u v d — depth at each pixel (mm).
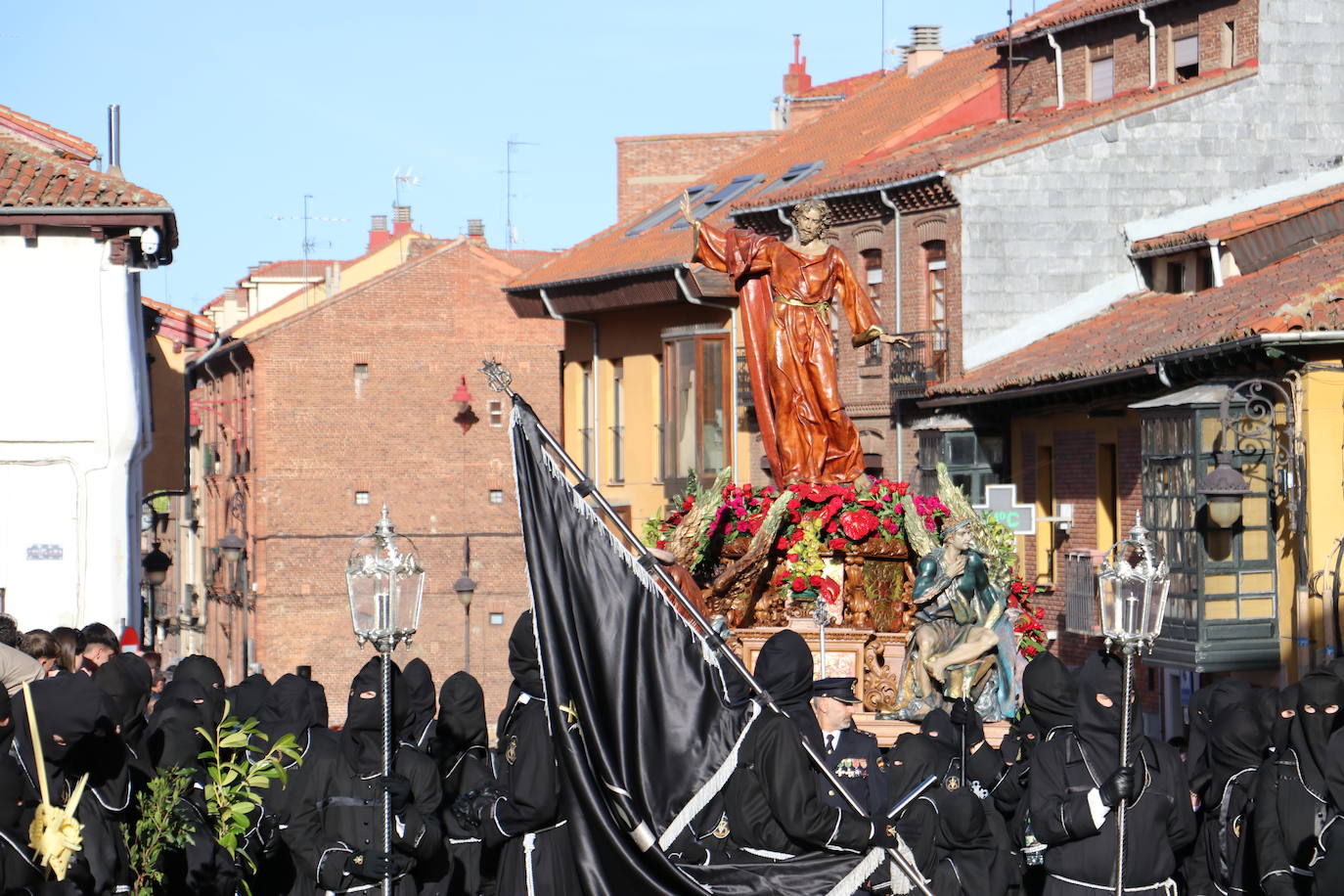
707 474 70812
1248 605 46812
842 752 16875
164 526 123125
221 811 17000
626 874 15203
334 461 98500
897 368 64438
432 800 17672
